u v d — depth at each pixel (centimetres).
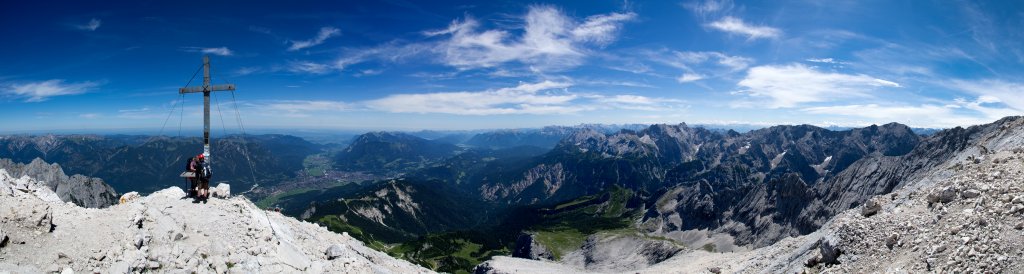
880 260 2919
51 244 2086
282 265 2745
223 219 2856
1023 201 2575
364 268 3316
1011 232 2402
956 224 2742
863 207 4012
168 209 2723
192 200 2955
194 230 2639
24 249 1988
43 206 2316
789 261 4081
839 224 3869
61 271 1961
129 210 2517
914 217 3122
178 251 2389
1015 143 5169
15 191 2436
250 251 2689
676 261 10338
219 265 2422
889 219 3244
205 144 3111
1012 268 2184
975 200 2912
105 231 2295
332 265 3133
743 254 6638
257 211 3391
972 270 2309
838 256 3291
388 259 4434
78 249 2114
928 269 2531
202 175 3006
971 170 3572
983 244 2417
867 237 3184
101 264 2088
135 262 2170
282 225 3484
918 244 2800
